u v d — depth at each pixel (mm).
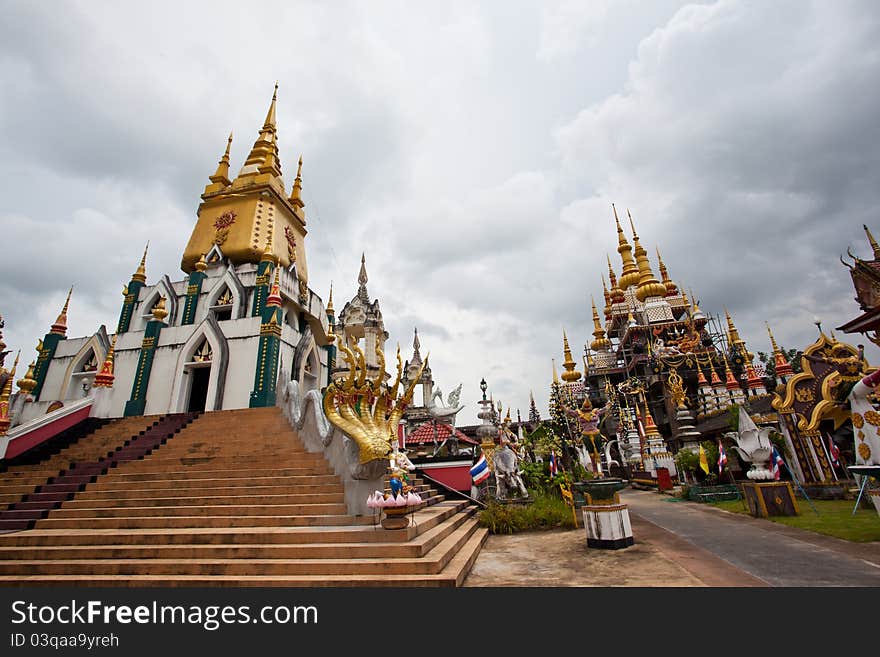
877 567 6586
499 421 17641
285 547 7520
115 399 23156
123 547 8047
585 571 7465
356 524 8898
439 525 10055
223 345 22656
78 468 14078
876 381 10555
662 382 44812
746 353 38656
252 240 28375
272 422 16906
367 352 40375
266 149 33781
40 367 25297
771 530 10172
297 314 28797
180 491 11203
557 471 17781
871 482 14297
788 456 18125
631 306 53969
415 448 28438
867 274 13172
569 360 42531
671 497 21156
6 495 11820
